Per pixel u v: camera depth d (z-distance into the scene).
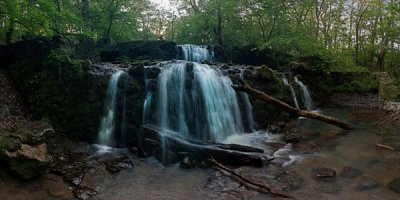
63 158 8.57
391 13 18.08
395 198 6.45
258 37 23.91
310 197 6.54
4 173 7.34
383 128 11.69
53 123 10.34
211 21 25.84
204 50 20.72
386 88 16.14
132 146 9.73
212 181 7.32
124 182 7.42
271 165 8.19
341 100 16.78
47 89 10.79
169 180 7.54
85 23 18.97
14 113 10.30
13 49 12.25
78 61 10.61
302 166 8.18
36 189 6.97
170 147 8.93
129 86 10.20
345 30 28.67
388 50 23.97
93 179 7.50
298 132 11.32
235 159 8.29
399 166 8.10
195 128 10.97
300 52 19.33
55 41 11.73
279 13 20.58
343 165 8.25
